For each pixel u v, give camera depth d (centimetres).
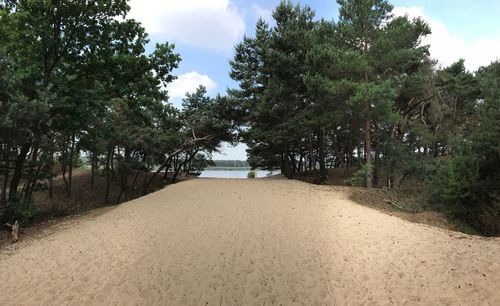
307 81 2255
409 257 851
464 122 2358
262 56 2909
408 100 2394
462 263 782
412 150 2239
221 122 3253
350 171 3269
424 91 2225
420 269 776
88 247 1055
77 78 1945
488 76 1725
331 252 914
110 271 848
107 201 2867
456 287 680
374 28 2238
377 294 689
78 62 1959
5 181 1914
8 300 721
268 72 2917
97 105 1775
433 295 664
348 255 890
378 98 1866
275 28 2994
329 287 729
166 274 812
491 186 1457
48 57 1808
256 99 3094
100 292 738
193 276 796
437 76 2375
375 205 1639
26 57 1781
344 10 2300
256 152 3284
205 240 1040
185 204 1622
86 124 1802
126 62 1980
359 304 662
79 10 1761
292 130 2608
